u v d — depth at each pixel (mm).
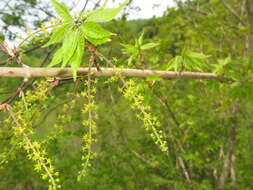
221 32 4855
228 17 5707
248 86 2527
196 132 4777
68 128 3477
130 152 5605
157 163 4977
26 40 1411
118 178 4992
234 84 2469
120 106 4430
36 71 1348
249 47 4527
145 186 5539
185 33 5422
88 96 1457
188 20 5480
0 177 4887
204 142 5164
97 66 1479
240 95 2582
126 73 1694
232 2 5828
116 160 5227
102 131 5215
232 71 2551
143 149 5848
